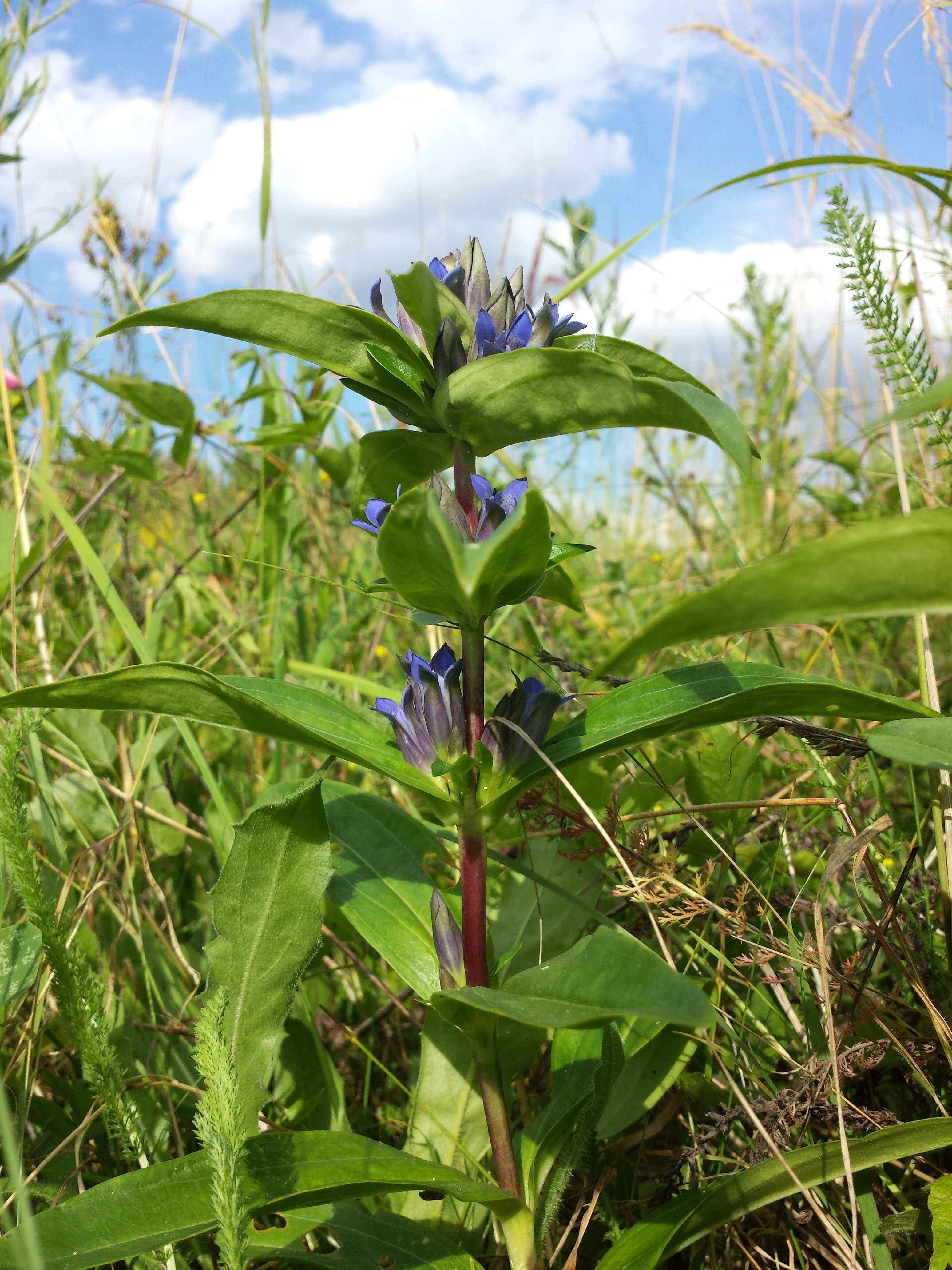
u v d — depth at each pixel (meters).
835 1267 0.20
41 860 0.29
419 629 0.51
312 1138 0.18
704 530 0.62
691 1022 0.13
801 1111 0.20
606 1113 0.22
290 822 0.21
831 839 0.29
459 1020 0.19
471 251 0.21
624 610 0.54
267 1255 0.19
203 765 0.28
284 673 0.37
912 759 0.17
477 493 0.20
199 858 0.34
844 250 0.26
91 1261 0.16
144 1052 0.26
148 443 0.56
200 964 0.29
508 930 0.27
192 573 0.51
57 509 0.30
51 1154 0.20
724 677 0.21
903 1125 0.18
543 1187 0.21
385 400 0.21
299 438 0.47
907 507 0.28
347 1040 0.29
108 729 0.35
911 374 0.25
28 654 0.39
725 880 0.27
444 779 0.20
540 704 0.20
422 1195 0.22
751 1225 0.21
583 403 0.19
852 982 0.22
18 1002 0.23
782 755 0.35
